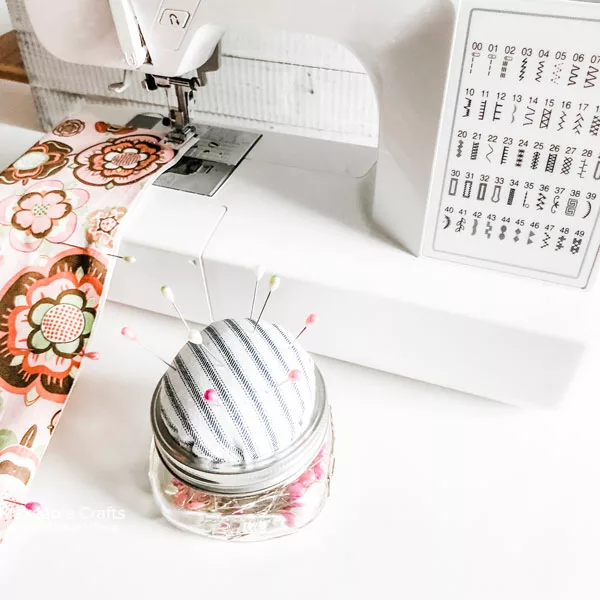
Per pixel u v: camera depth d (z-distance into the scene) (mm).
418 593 505
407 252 660
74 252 670
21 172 749
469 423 640
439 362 642
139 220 695
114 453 609
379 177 651
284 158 784
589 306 596
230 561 528
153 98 1026
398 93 582
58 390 616
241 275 651
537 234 597
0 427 582
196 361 480
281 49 913
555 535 543
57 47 690
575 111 524
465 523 552
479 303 599
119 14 629
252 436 460
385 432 629
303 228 686
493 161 573
